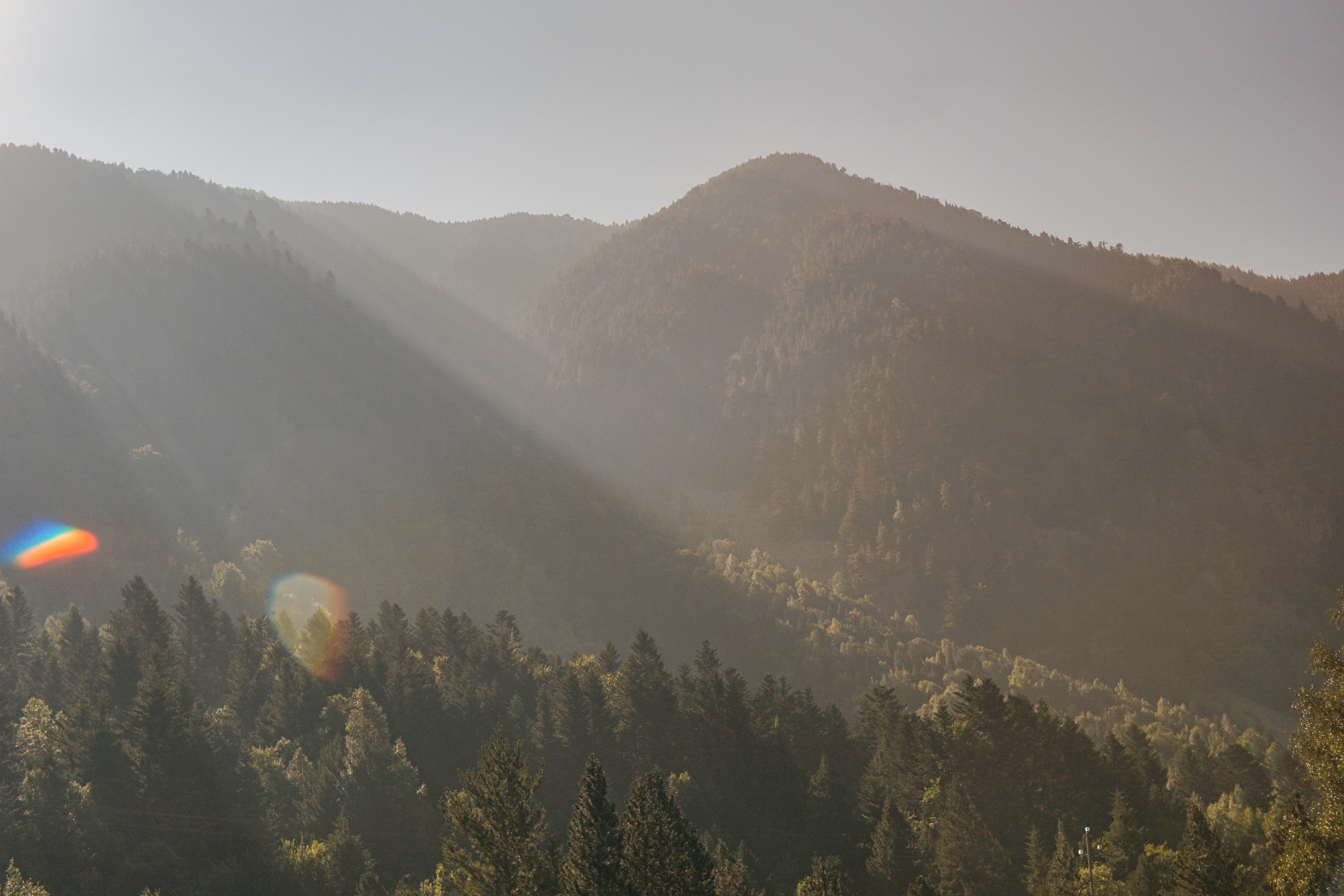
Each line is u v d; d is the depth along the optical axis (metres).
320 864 68.62
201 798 74.00
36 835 64.88
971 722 81.81
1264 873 66.69
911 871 69.56
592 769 52.62
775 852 81.06
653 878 49.62
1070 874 57.03
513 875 49.75
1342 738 33.19
